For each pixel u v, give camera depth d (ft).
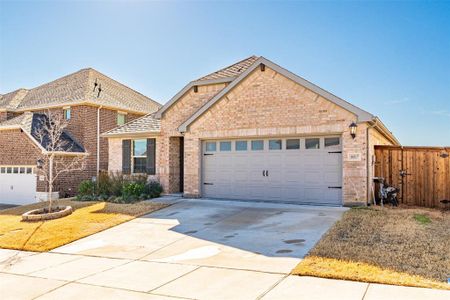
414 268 22.26
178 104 60.64
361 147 43.70
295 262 24.43
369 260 23.81
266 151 50.37
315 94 46.21
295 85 47.44
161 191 59.77
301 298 18.38
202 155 54.95
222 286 20.75
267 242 29.86
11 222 44.57
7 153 75.61
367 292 18.80
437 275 21.04
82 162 71.46
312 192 47.19
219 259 26.16
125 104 86.74
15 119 78.28
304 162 47.83
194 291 20.20
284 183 48.98
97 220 41.75
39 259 29.12
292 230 33.22
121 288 21.26
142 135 62.85
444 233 30.71
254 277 21.98
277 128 48.47
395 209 42.16
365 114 43.19
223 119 52.47
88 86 85.40
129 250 30.22
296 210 42.32
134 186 56.59
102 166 80.59
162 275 23.38
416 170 46.91
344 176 44.47
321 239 29.45
